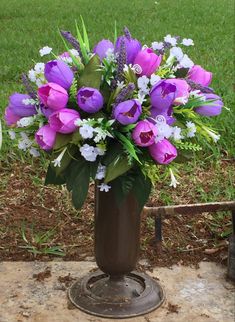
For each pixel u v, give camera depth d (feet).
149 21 14.42
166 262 5.47
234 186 6.55
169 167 4.71
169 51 4.83
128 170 4.54
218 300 5.07
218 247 5.63
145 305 4.93
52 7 16.58
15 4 17.11
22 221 6.01
